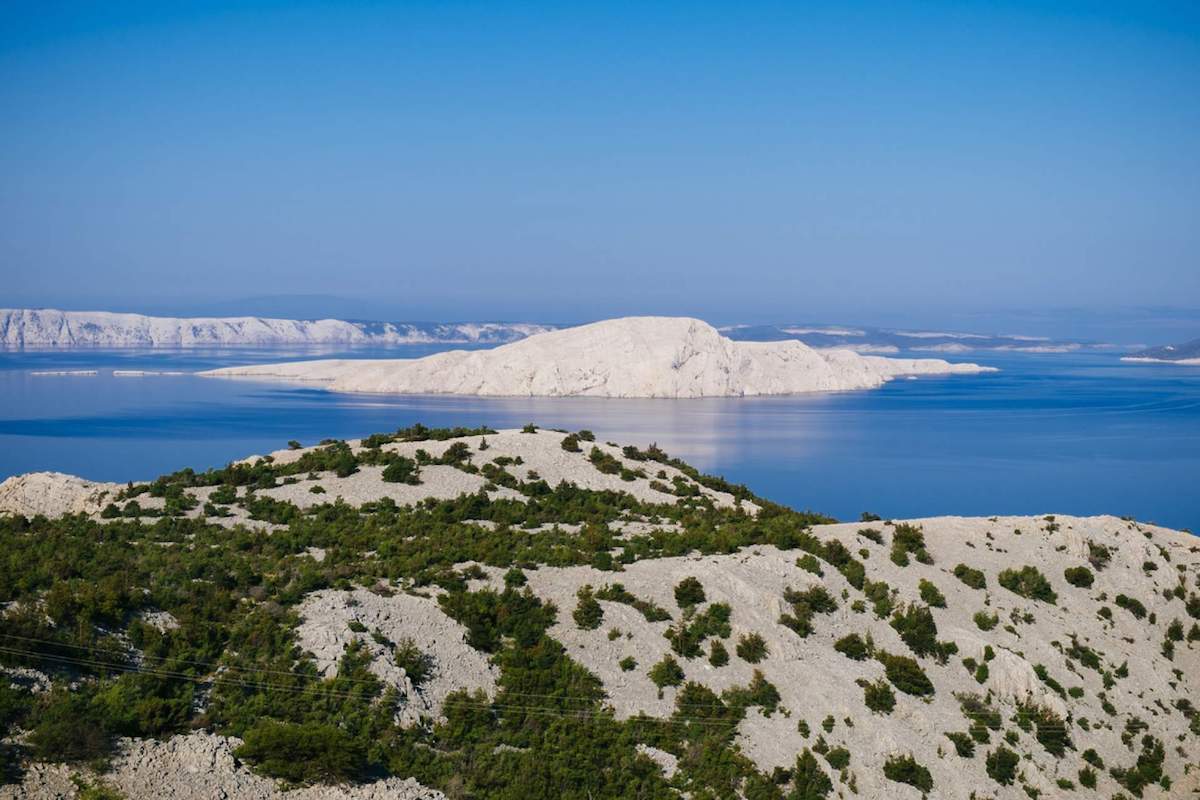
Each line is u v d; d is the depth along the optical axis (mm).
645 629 47438
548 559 54156
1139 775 46906
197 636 41125
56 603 40406
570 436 84188
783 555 56125
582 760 39438
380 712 39219
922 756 43344
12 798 32344
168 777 34719
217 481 71875
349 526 60219
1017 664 49875
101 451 177250
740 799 39281
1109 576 61500
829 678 46188
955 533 63281
